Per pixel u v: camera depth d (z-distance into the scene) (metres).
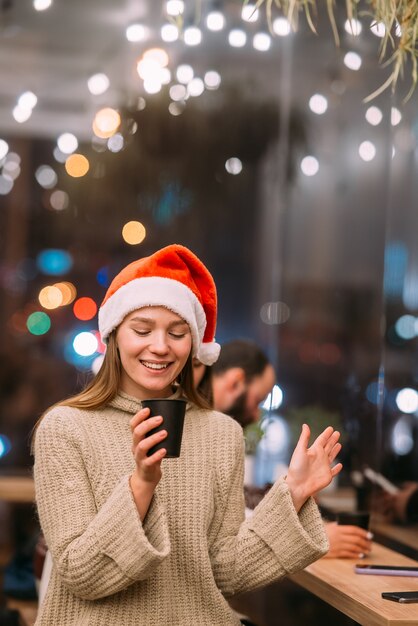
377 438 3.48
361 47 4.05
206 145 6.04
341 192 4.51
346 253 4.40
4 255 7.26
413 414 3.25
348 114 4.38
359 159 4.25
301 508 2.28
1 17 5.82
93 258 7.05
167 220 6.57
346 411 3.95
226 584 2.28
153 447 2.01
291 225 5.17
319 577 2.63
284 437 4.50
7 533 5.35
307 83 4.94
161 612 2.18
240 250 6.89
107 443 2.24
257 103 6.02
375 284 4.04
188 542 2.24
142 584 2.18
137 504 2.04
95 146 6.20
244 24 5.16
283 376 4.94
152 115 5.96
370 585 2.54
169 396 2.44
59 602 2.17
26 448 6.46
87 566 2.05
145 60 5.59
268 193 6.39
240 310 7.35
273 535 2.23
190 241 6.70
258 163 6.15
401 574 2.66
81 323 7.18
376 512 3.39
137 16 5.76
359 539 2.92
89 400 2.30
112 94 6.50
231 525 2.33
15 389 6.84
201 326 2.36
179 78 5.95
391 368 3.39
